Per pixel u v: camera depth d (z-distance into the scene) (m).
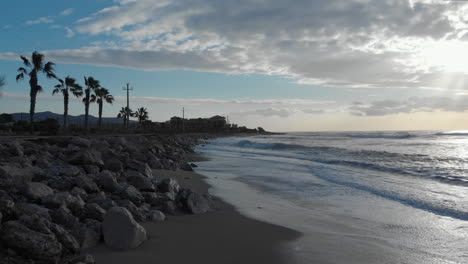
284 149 38.25
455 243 6.29
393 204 9.65
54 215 5.58
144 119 91.81
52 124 35.75
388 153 27.25
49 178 8.42
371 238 6.55
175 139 47.75
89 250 5.07
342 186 12.71
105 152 14.16
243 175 15.88
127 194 7.81
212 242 5.90
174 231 6.37
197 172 16.70
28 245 4.24
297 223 7.55
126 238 5.27
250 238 6.26
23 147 15.31
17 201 6.36
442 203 9.56
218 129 160.62
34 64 33.25
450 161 21.66
